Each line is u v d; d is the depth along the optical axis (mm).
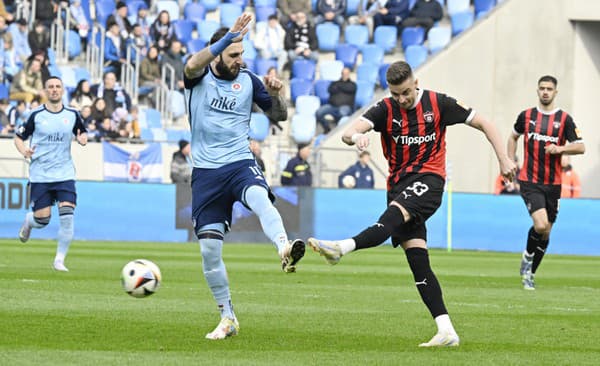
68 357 14648
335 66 69938
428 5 72688
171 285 27672
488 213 57000
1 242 49219
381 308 23141
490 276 35781
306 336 17844
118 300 23125
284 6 71938
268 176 63750
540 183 31469
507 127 69250
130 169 59656
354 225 56844
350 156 63000
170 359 14688
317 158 61688
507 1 68938
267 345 16531
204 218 17344
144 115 65688
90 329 17891
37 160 32844
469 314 22391
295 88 68562
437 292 17047
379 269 37969
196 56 17000
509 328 19859
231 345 16422
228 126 17406
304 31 70312
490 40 69125
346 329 19016
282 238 16391
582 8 68562
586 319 21859
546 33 69000
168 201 55969
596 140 69938
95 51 67875
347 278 32906
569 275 38094
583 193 69938
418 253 17141
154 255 41844
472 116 17250
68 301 22547
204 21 71188
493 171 69250
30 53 65688
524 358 15742
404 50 72438
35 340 16359
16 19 67062
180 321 19453
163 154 60562
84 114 61125
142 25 69500
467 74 68812
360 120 17312
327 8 72688
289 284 29719
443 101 17234
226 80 17516
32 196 33125
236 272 33938
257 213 16844
